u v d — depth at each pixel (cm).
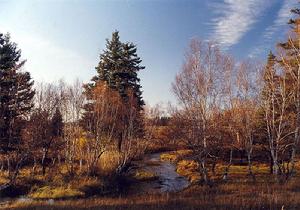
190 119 3478
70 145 4209
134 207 2248
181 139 3494
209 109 3506
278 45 3603
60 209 2297
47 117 4088
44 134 4031
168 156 6062
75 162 4644
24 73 4222
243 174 4141
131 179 4172
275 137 3634
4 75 4050
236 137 3869
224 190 3002
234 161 5197
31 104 4134
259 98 3750
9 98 3950
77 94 4388
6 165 4409
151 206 2261
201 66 3509
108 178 3912
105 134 4497
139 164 5288
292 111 3559
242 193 2719
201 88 3472
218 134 3562
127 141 4416
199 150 3481
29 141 3872
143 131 4678
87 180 3703
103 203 2475
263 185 3150
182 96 3484
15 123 3991
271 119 3819
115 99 4509
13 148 3853
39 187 3541
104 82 4950
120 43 5653
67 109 4325
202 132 3466
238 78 3744
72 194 3278
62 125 4369
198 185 3462
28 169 4309
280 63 3588
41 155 4538
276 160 3419
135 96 5500
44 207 2395
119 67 5541
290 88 3531
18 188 3503
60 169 4284
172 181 4134
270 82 3566
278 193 2536
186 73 3503
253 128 3984
